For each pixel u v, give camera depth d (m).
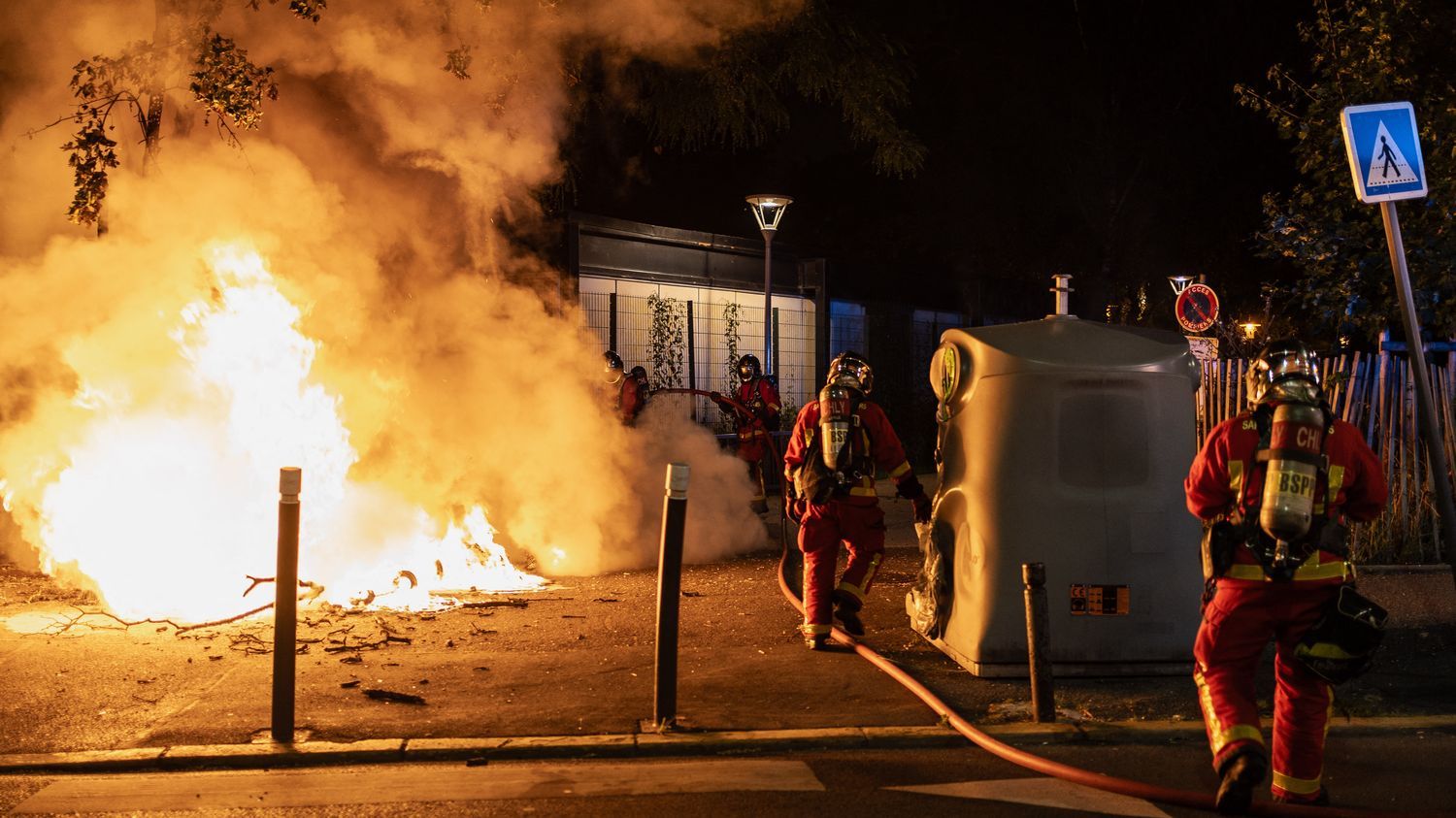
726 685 6.70
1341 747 5.66
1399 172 7.02
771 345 18.14
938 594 7.30
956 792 5.11
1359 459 4.65
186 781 5.24
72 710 6.16
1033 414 6.75
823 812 4.88
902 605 9.13
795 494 7.81
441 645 7.64
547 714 6.11
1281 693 4.77
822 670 7.04
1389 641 7.67
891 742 5.77
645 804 4.96
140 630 8.10
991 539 6.78
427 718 6.04
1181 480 6.77
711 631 8.12
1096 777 5.12
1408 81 10.79
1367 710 6.13
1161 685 6.59
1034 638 6.00
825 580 7.61
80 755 5.46
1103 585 6.69
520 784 5.21
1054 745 5.77
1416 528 10.73
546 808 4.92
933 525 7.46
